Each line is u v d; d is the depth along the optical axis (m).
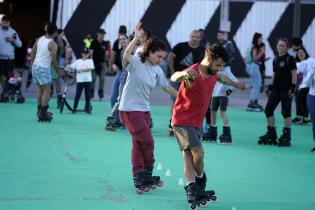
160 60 8.98
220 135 14.28
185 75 7.79
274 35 33.00
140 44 12.80
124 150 12.32
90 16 31.67
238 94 25.88
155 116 18.11
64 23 31.45
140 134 8.96
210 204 8.64
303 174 10.99
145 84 8.98
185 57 13.77
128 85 9.05
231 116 19.00
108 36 31.88
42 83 15.38
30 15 39.72
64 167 10.52
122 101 9.10
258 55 20.30
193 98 8.09
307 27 33.19
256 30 32.88
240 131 16.05
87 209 8.06
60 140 13.18
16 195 8.60
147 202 8.53
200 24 32.41
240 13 32.75
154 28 32.22
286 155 12.83
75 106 17.67
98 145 12.77
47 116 15.67
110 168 10.59
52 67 18.28
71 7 31.47
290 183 10.19
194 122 8.16
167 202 8.57
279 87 13.89
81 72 17.48
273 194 9.37
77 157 11.42
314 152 13.32
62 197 8.59
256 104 20.48
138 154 9.07
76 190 9.01
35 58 15.48
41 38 15.51
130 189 9.20
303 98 17.81
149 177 8.99
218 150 12.97
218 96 13.71
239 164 11.59
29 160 10.98
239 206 8.59
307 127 17.55
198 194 8.18
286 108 13.87
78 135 13.92
